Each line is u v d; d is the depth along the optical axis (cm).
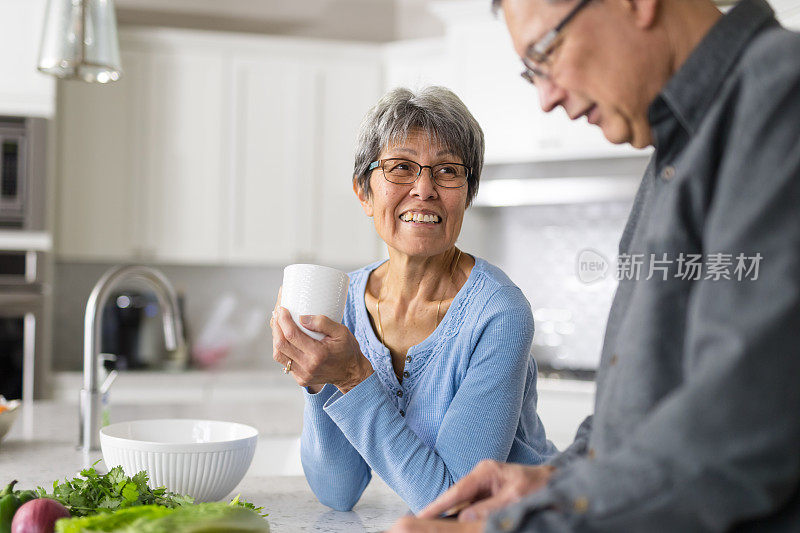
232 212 389
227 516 85
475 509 81
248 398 368
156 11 420
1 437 162
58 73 198
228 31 430
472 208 421
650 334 72
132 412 208
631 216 92
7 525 90
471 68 371
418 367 125
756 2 76
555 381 346
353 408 111
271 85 393
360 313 133
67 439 175
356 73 400
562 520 64
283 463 190
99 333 165
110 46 187
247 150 391
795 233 63
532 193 360
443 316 127
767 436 61
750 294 63
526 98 362
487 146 368
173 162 383
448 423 116
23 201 341
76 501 97
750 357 61
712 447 61
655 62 76
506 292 121
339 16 444
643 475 62
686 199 72
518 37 80
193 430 138
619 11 75
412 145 120
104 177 376
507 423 115
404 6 450
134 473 116
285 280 110
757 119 68
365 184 129
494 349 116
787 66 68
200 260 386
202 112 386
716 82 73
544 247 413
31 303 339
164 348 391
